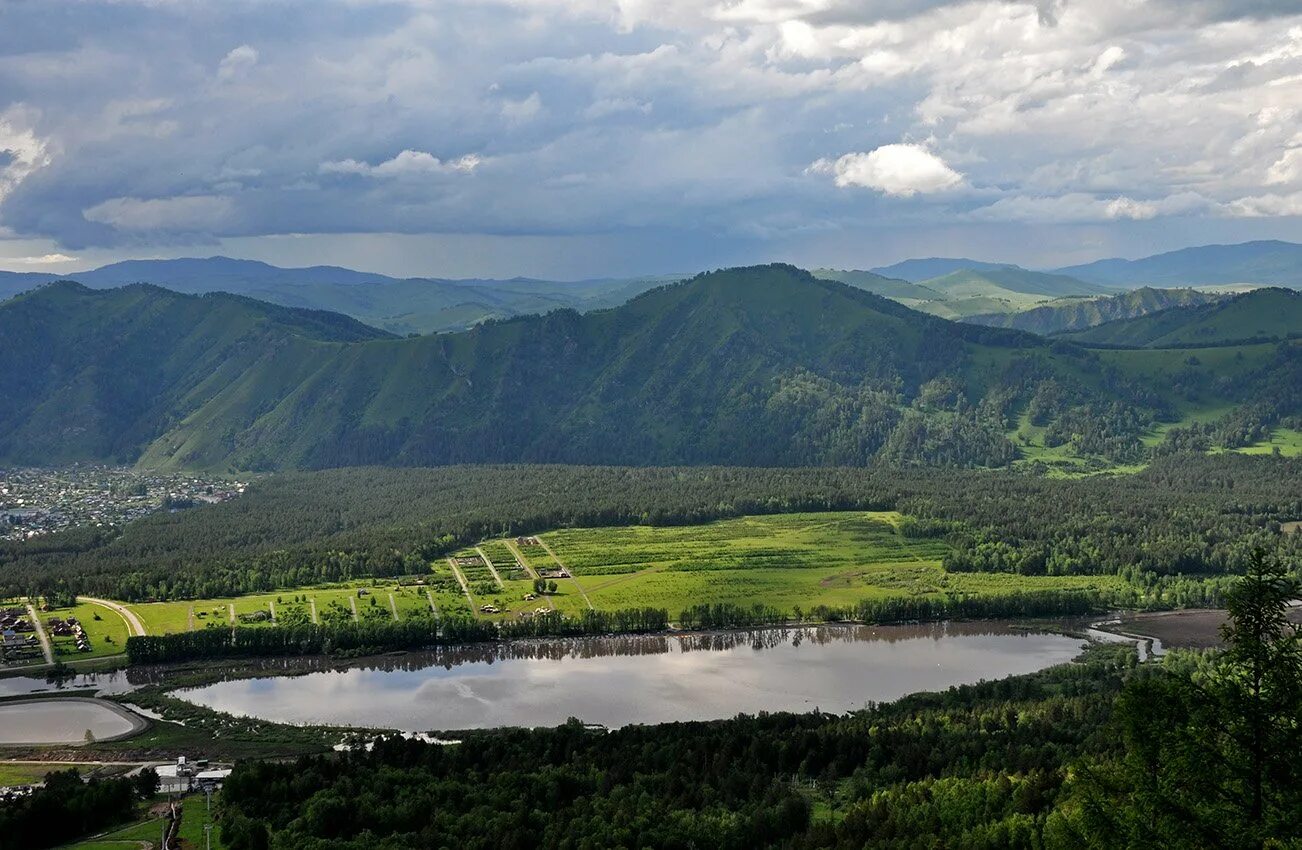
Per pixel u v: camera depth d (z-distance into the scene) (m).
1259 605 103.19
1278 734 99.81
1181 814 100.62
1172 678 109.25
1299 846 92.62
